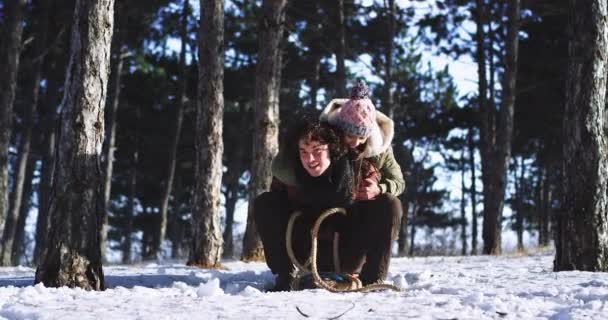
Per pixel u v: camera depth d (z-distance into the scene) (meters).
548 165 27.98
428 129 30.70
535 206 38.28
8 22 13.46
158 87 26.34
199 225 8.87
